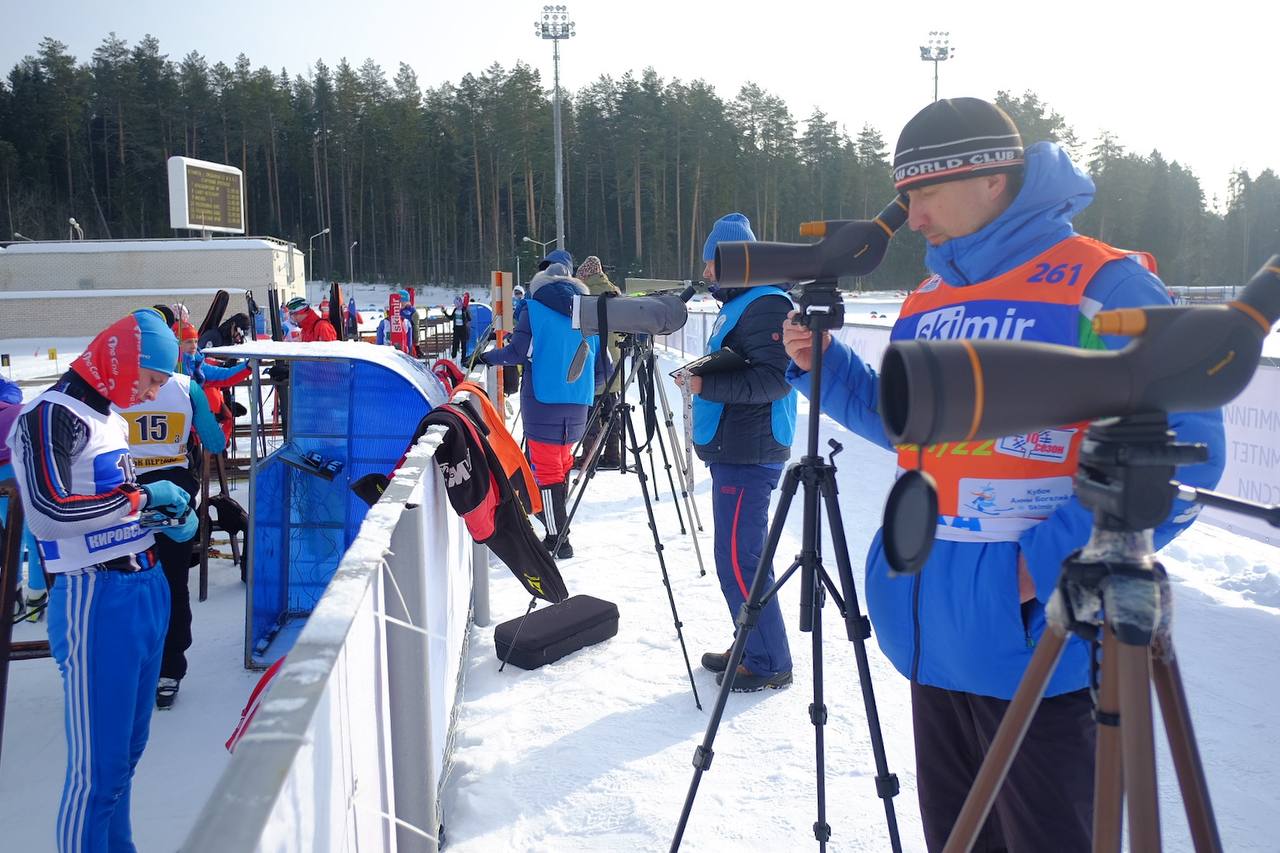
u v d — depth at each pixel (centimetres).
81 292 3878
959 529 146
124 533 240
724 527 333
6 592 281
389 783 174
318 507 458
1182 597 418
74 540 235
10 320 3838
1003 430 85
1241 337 91
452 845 245
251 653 405
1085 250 141
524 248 7094
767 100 7775
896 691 334
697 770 205
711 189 7412
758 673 336
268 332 1238
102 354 242
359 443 458
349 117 8175
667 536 579
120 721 240
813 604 197
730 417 327
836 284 176
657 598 452
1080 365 86
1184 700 102
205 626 459
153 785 304
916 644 158
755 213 7769
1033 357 85
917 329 161
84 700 237
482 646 393
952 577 147
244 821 77
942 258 158
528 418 542
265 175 8275
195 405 411
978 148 142
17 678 403
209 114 7975
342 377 455
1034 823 144
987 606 143
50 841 276
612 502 684
